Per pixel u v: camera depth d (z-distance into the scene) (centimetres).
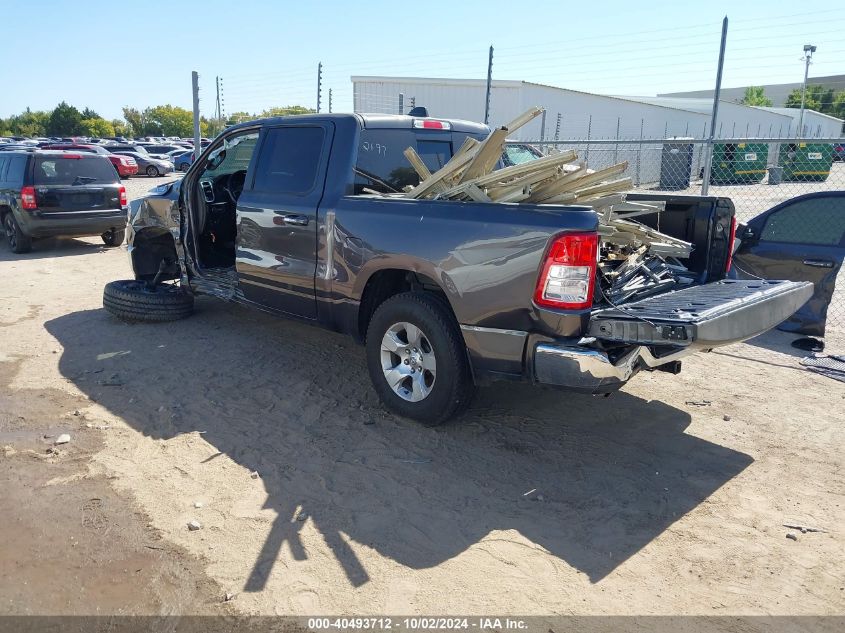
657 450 425
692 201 488
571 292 358
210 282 634
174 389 508
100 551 316
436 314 415
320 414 467
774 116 3800
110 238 1212
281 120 532
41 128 8738
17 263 1044
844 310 810
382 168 498
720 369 576
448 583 297
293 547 320
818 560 317
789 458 416
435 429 446
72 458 401
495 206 387
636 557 318
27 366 557
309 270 491
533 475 391
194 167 621
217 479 380
